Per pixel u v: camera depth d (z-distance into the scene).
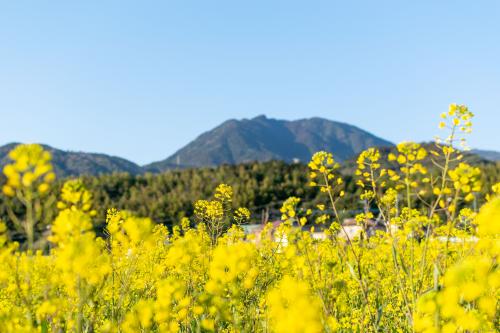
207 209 9.17
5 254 3.92
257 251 6.00
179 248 5.86
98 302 4.09
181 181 67.12
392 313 6.99
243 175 66.50
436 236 5.72
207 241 8.41
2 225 4.00
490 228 3.12
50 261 4.49
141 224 4.79
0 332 3.74
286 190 50.12
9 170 3.65
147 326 4.48
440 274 4.09
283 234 6.66
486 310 2.81
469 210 5.36
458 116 4.62
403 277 6.66
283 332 2.52
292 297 2.71
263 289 5.74
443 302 2.83
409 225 4.98
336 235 6.22
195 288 5.88
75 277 3.64
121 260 5.38
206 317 4.57
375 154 5.33
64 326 4.10
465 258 3.94
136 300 6.23
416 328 2.96
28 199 3.70
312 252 5.91
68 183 3.87
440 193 4.59
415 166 4.86
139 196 60.94
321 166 5.79
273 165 70.44
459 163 4.66
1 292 5.66
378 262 7.37
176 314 4.57
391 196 5.29
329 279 5.52
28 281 3.96
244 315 4.78
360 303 7.17
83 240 3.62
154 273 6.36
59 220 3.63
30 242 3.75
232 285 4.47
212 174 68.00
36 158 3.71
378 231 7.46
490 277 2.80
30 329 3.71
